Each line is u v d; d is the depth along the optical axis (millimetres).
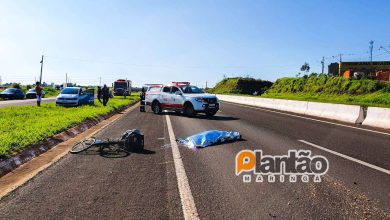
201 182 5508
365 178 5820
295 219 4008
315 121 16500
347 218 4055
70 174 6039
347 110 17141
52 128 11266
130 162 6992
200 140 9266
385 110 14297
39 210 4301
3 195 4902
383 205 4508
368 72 69812
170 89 20453
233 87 92812
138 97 54281
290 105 25109
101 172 6172
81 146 8406
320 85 55250
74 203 4539
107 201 4605
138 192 4988
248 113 21953
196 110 18750
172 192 4984
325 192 5035
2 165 6504
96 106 26078
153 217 4035
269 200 4664
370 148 8727
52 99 42156
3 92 41094
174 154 7805
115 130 12305
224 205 4449
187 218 4004
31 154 7875
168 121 15930
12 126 12211
